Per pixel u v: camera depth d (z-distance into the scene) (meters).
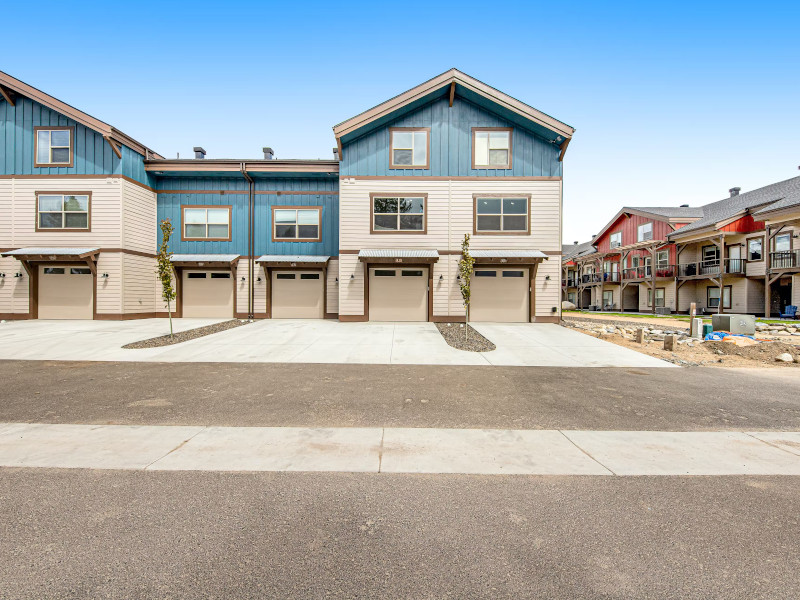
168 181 18.05
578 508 3.09
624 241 32.06
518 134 16.22
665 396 6.29
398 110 15.72
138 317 17.00
